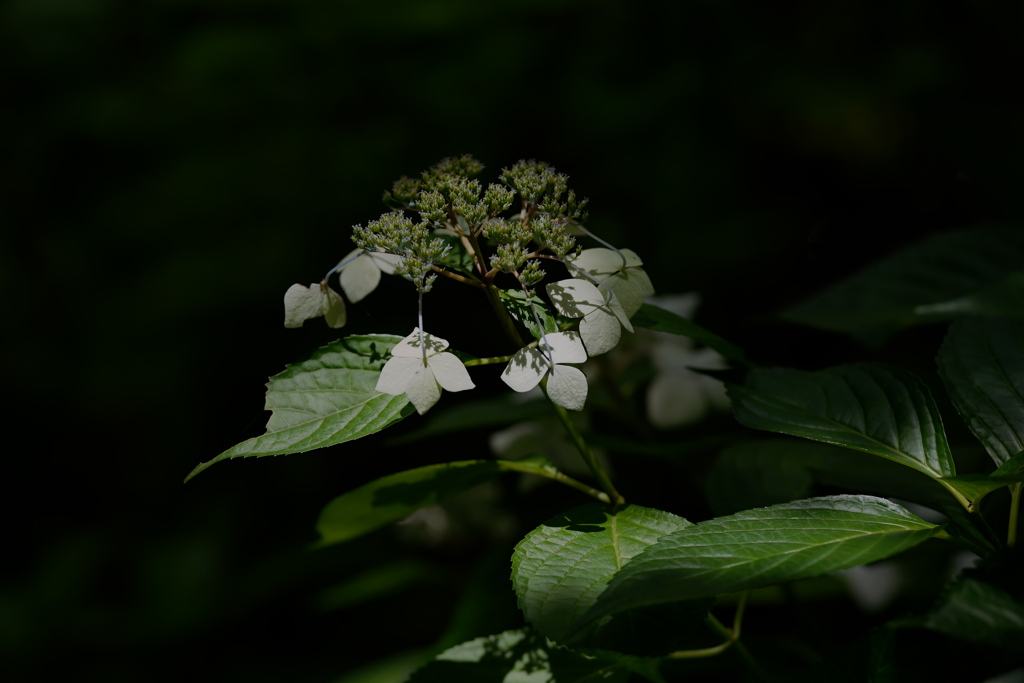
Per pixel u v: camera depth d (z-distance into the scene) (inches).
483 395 69.5
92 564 94.6
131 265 102.0
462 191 33.8
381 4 99.3
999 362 34.3
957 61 78.2
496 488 62.8
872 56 85.4
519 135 94.0
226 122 101.4
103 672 88.2
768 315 44.6
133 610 90.4
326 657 86.9
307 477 96.8
